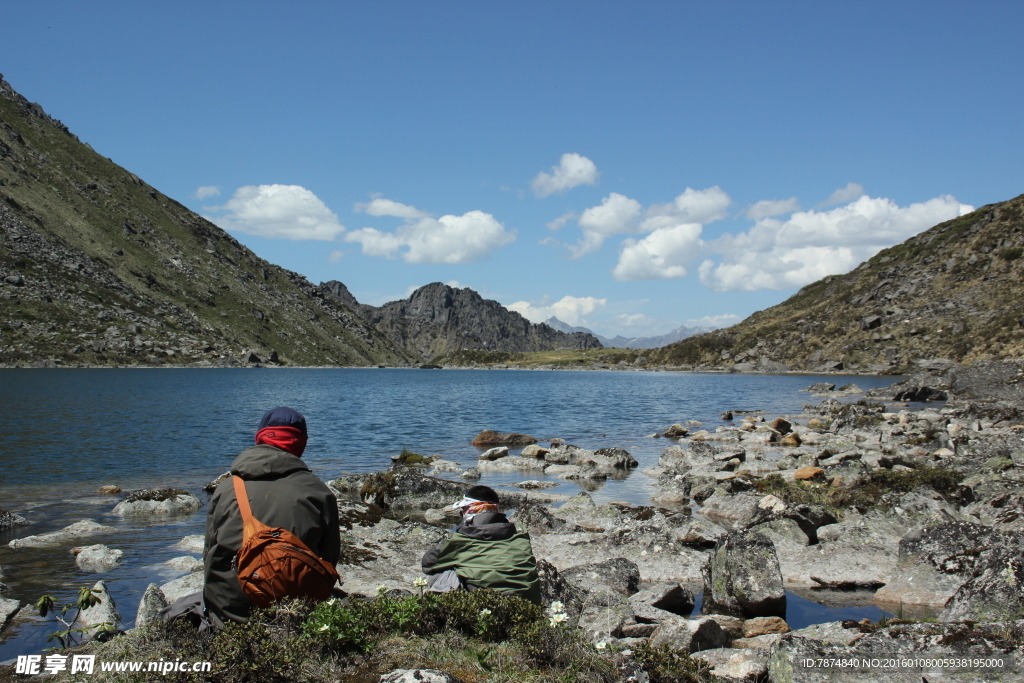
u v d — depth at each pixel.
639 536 13.55
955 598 8.66
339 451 31.86
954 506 15.38
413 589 10.74
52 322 183.75
